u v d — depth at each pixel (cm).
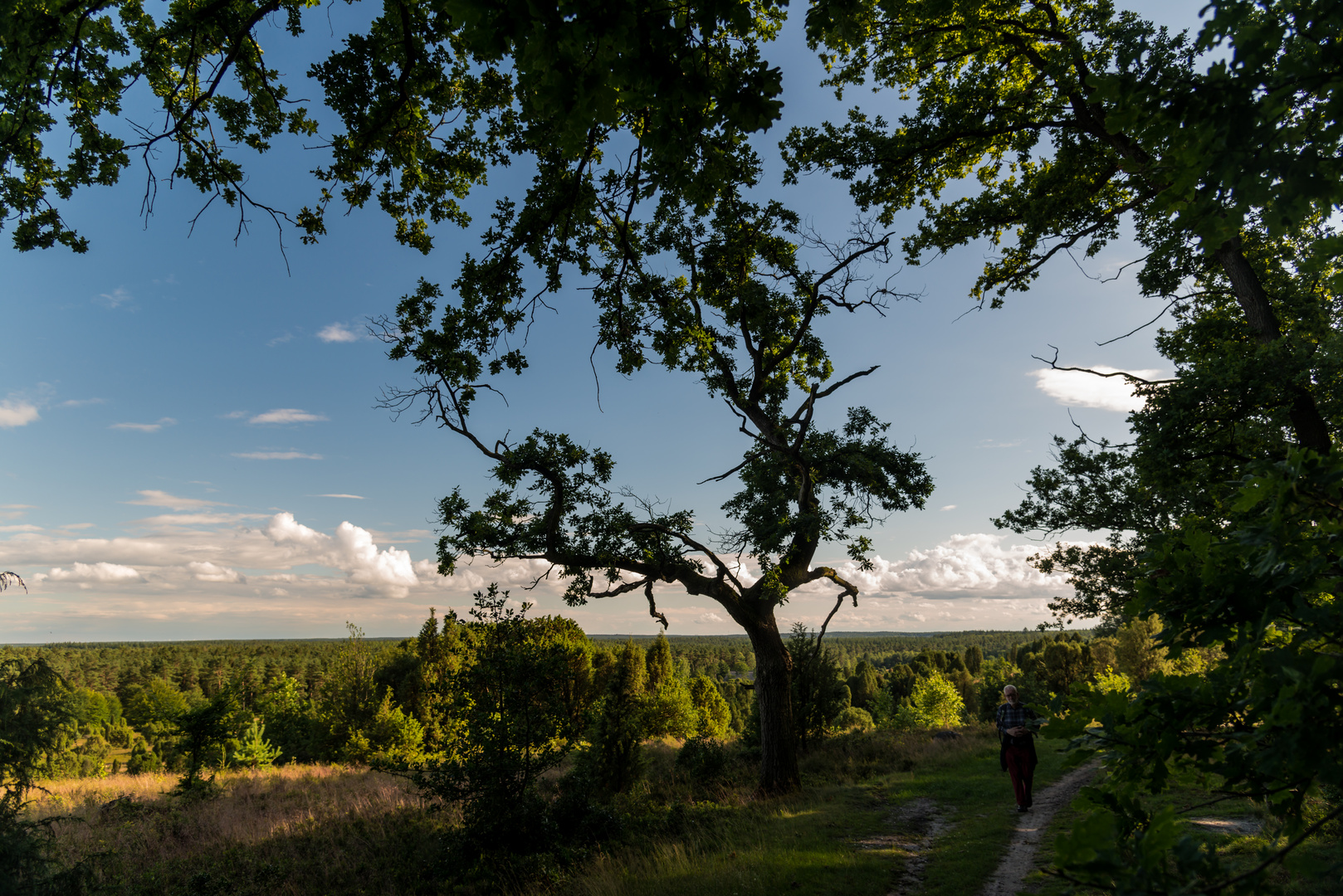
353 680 3666
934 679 5247
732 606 1505
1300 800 185
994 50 1223
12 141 719
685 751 1805
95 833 1245
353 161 867
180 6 772
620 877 827
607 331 1127
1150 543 237
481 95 912
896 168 1298
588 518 1375
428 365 1071
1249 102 228
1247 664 193
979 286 1429
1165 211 253
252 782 2016
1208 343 1291
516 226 866
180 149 798
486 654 1097
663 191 898
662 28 266
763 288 1423
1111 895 165
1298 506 207
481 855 1002
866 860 818
